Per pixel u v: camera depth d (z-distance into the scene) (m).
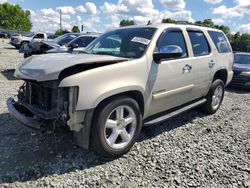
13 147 3.91
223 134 4.95
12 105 3.96
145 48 4.08
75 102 3.20
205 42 5.50
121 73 3.59
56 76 3.20
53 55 3.92
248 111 6.68
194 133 4.90
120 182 3.24
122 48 4.29
